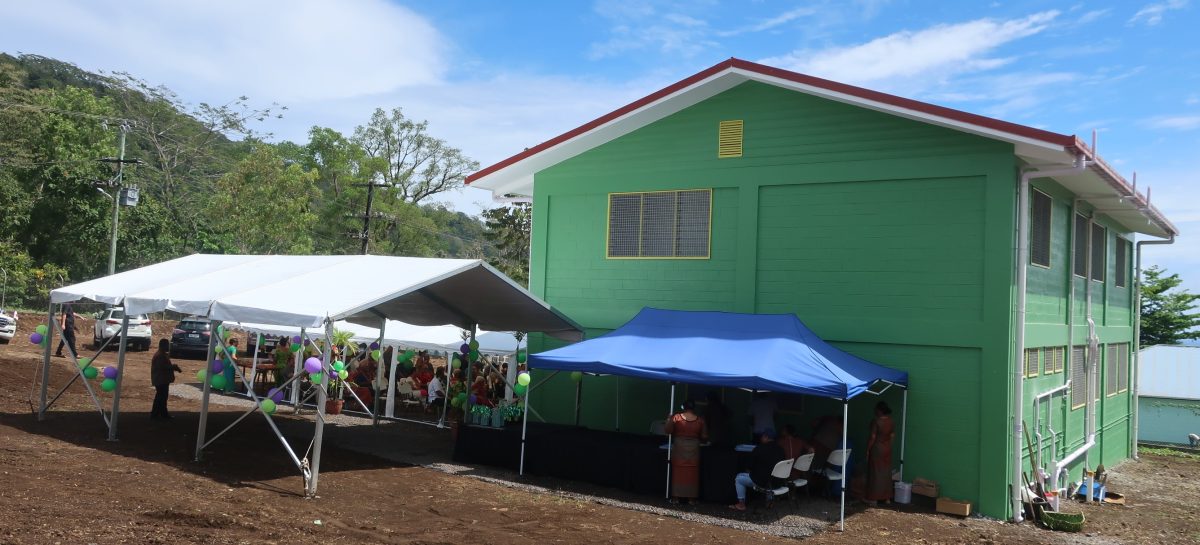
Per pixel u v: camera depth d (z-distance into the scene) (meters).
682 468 11.59
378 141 61.91
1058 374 14.62
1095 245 17.27
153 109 57.56
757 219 14.00
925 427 12.48
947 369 12.41
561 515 10.46
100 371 22.53
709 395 13.49
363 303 11.09
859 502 12.31
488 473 13.11
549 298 16.03
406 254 60.38
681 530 10.07
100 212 42.84
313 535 8.43
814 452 11.88
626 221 15.36
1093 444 16.19
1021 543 10.52
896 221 12.91
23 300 38.38
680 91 14.20
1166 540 11.46
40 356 25.03
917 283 12.69
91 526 7.82
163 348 15.93
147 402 18.41
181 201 52.16
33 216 42.12
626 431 14.90
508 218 49.44
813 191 13.61
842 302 13.23
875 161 13.07
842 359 12.14
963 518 11.75
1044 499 12.36
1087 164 12.27
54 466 10.58
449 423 18.31
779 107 13.94
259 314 11.21
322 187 64.12
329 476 11.84
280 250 48.28
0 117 44.59
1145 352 25.28
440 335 19.31
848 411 13.04
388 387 20.42
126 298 13.27
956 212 12.46
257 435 14.94
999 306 12.02
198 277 14.11
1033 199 13.34
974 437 12.14
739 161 14.22
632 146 15.33
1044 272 13.80
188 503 9.19
